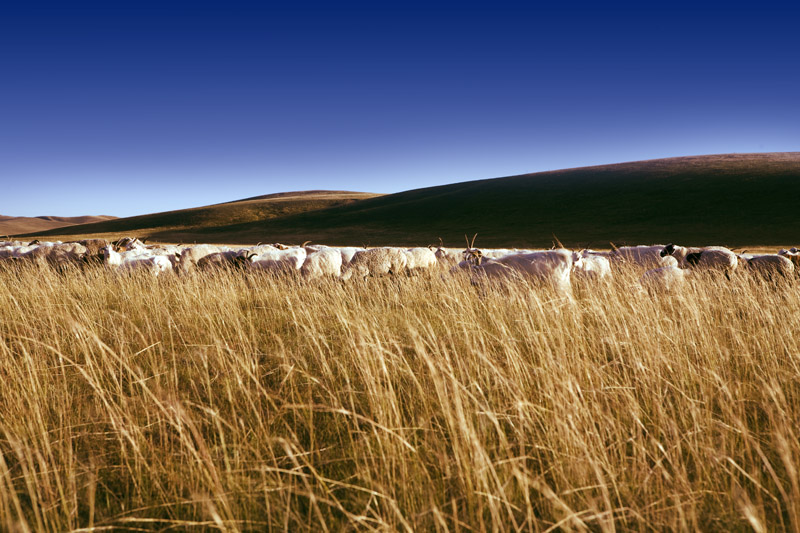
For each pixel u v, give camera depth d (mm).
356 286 9211
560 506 2213
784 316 5203
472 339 4496
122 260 12531
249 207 105312
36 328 5375
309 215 92000
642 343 4211
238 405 3676
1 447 3156
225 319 5824
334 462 3045
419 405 3527
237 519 2467
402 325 5598
